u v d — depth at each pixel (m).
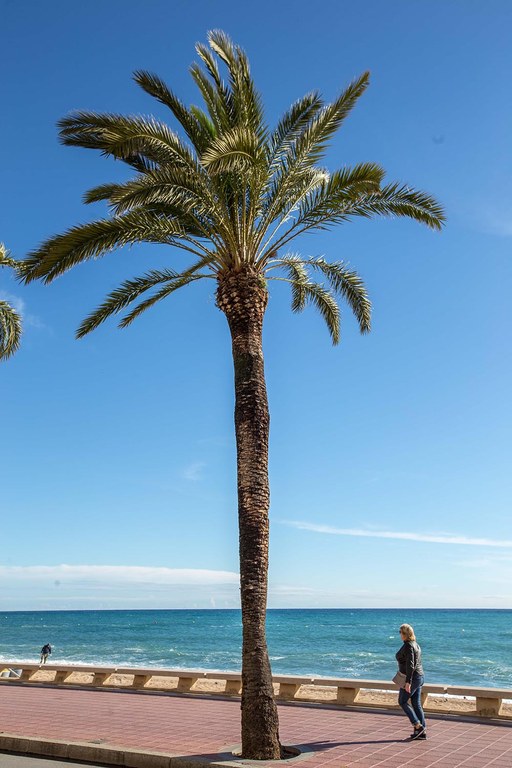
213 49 11.60
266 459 10.81
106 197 12.05
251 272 11.47
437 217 12.77
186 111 12.34
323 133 11.73
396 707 13.60
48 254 11.45
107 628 112.06
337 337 15.98
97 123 11.52
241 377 11.03
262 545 10.38
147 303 14.82
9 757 10.10
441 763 8.66
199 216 12.24
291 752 9.63
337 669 45.53
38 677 19.78
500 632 88.44
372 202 12.56
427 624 116.44
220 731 11.21
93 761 9.80
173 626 118.31
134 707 14.08
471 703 13.03
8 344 18.36
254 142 10.43
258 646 9.90
